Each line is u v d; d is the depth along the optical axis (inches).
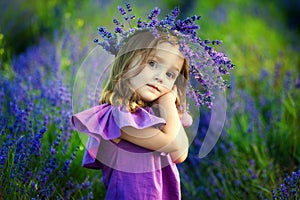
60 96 136.7
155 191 93.6
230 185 135.6
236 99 169.6
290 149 146.6
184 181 140.5
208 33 218.2
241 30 281.9
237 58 214.4
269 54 221.0
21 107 135.9
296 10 362.9
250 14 318.7
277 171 139.6
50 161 117.3
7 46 215.9
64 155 127.9
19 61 186.9
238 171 140.7
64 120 133.3
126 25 97.4
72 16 232.5
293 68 205.8
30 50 205.8
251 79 197.5
